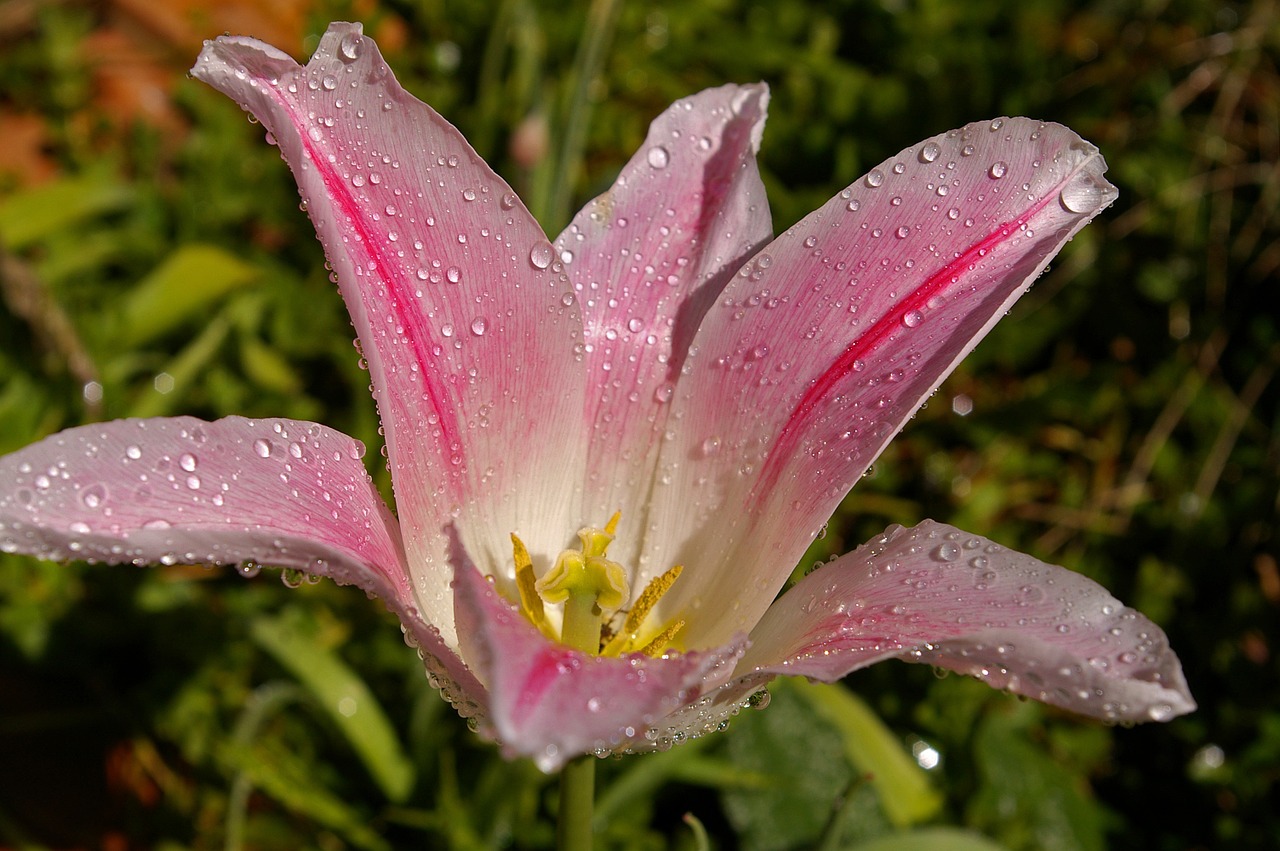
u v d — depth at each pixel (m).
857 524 0.37
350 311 0.25
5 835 0.32
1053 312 0.40
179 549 0.23
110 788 0.33
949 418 0.39
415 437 0.26
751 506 0.27
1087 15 0.46
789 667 0.24
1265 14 0.43
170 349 0.38
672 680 0.23
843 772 0.32
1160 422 0.38
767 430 0.27
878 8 0.46
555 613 0.29
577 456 0.28
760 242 0.28
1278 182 0.41
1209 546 0.37
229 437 0.24
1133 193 0.42
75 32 0.42
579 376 0.28
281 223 0.40
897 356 0.27
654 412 0.28
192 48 0.44
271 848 0.33
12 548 0.23
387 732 0.32
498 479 0.28
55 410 0.35
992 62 0.44
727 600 0.28
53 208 0.38
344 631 0.34
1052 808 0.33
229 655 0.34
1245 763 0.34
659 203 0.28
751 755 0.32
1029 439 0.39
